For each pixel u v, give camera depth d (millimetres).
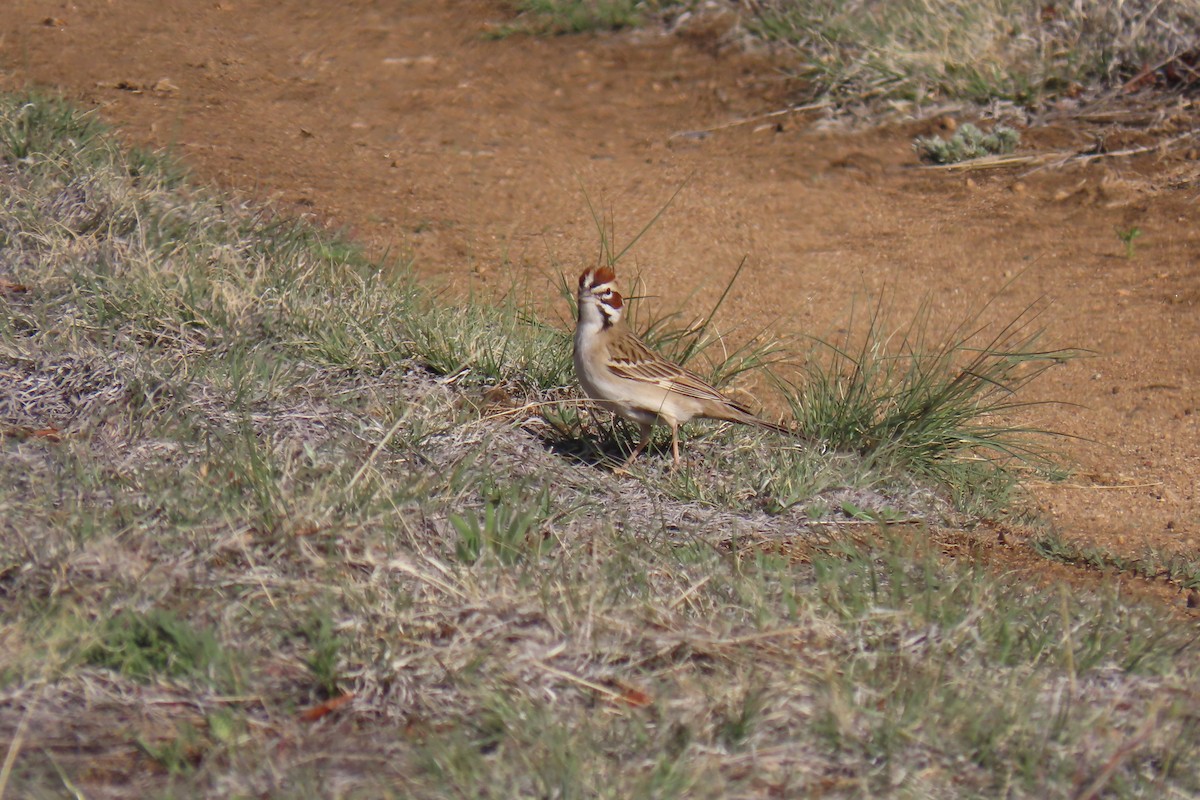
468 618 7652
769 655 7598
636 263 15641
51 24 21688
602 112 20359
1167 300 14906
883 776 6633
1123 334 14258
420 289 13422
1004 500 11117
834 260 15984
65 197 13438
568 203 17234
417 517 8766
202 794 6176
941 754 6832
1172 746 6980
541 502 9414
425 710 6984
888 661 7617
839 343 13906
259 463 8852
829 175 18375
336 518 8523
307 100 19969
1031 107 19562
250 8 23875
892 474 11234
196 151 17312
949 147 18562
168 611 7410
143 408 9844
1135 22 20016
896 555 9211
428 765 6422
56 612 7285
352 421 10281
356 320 11828
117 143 15523
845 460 11164
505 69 21750
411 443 10023
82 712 6719
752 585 8336
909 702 7109
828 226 16938
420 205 16688
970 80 19969
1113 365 13688
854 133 19469
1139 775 6750
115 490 8625
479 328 12102
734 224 16875
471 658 7293
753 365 12656
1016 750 6859
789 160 18781
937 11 21094
